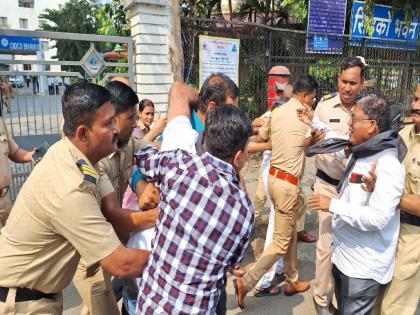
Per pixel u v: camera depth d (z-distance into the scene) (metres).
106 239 1.40
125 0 5.15
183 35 5.66
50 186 1.41
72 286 3.19
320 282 2.68
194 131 1.82
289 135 2.67
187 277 1.29
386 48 8.44
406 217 2.08
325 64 7.49
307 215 4.77
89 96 1.43
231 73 5.97
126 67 5.41
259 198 4.18
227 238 1.28
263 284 3.04
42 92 4.29
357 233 1.96
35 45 4.20
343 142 2.38
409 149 2.15
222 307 1.62
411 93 9.18
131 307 1.72
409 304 2.18
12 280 1.51
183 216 1.29
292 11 8.88
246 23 6.03
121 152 1.96
